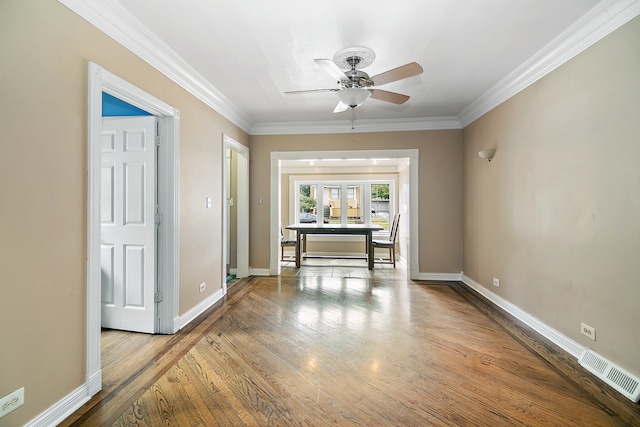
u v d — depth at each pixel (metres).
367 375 2.10
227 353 2.41
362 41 2.45
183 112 2.95
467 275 4.52
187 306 3.04
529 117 2.93
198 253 3.26
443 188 4.72
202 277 3.36
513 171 3.22
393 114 4.41
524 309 3.05
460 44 2.50
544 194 2.72
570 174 2.40
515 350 2.46
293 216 7.52
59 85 1.65
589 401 1.82
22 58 1.46
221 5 1.99
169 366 2.21
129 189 2.76
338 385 1.98
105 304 2.87
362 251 7.38
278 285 4.50
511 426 1.61
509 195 3.30
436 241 4.76
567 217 2.44
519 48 2.55
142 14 2.07
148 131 2.71
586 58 2.23
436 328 2.90
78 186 1.77
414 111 4.29
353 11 2.07
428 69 2.96
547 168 2.68
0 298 1.38
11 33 1.41
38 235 1.54
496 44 2.50
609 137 2.04
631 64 1.88
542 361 2.29
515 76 3.04
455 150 4.68
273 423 1.63
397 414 1.71
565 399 1.84
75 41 1.75
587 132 2.23
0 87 1.37
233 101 3.85
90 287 1.84
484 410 1.74
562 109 2.48
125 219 2.78
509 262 3.31
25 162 1.48
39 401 1.55
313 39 2.41
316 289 4.29
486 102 3.73
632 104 1.88
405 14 2.10
